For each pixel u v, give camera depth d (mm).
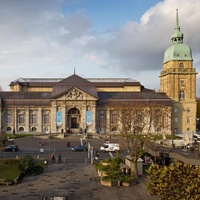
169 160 49719
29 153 74438
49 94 131000
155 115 93938
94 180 47469
